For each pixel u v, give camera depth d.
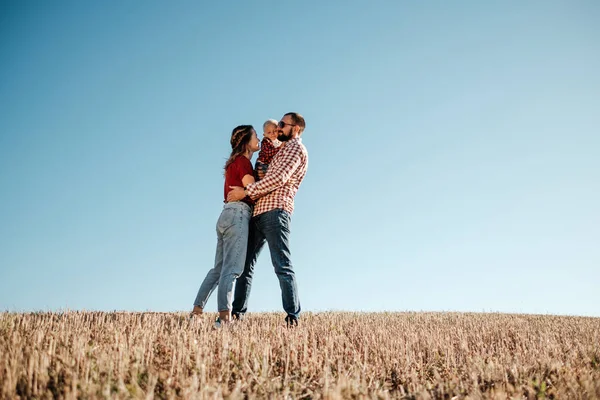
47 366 3.04
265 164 6.33
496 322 8.86
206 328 5.18
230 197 5.77
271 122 6.31
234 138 6.19
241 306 6.17
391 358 4.43
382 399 3.22
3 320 4.84
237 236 5.67
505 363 4.29
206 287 5.89
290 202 5.95
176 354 3.76
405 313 11.84
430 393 3.51
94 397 2.58
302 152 5.94
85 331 4.51
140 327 4.77
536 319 10.60
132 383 2.90
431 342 5.10
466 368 4.13
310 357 4.15
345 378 3.33
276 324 5.88
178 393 3.00
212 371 3.49
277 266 5.78
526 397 3.46
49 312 6.30
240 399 2.96
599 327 8.15
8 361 3.01
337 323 6.86
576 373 3.96
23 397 2.64
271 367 3.71
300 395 3.27
